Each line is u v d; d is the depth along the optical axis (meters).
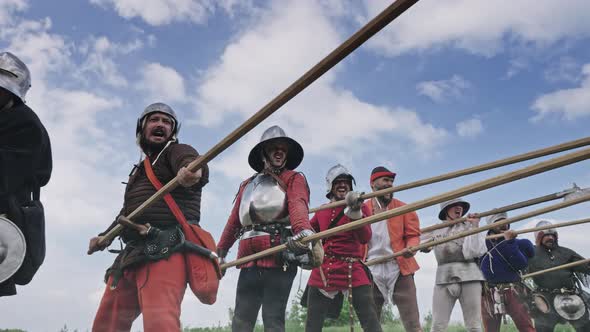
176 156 3.66
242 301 4.63
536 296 8.97
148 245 3.50
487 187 3.65
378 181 6.91
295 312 7.16
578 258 9.25
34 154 3.73
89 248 4.02
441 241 6.51
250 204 4.74
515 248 8.19
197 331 5.11
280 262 4.52
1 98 3.81
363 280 5.65
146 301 3.42
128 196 3.80
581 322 8.91
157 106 3.94
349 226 4.26
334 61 2.94
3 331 3.80
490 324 8.12
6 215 3.70
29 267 3.75
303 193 4.65
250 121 3.35
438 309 7.45
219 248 5.16
